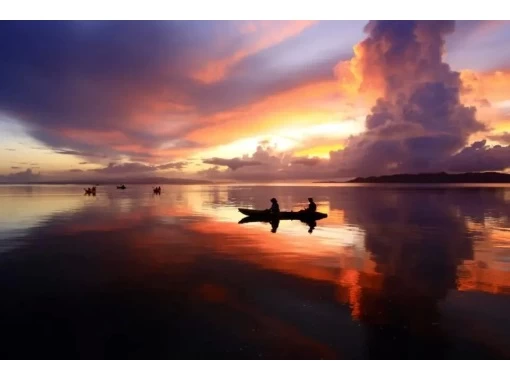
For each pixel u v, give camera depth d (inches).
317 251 557.6
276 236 699.4
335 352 255.8
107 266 470.9
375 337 274.1
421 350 256.8
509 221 894.4
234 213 1131.3
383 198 1873.8
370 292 367.6
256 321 301.3
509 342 264.5
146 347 264.1
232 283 399.9
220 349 261.1
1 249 575.5
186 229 789.2
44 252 554.3
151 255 535.2
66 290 377.7
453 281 400.5
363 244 613.0
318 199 1822.1
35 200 1706.4
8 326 295.1
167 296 360.2
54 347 264.7
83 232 743.7
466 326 288.8
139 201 1675.7
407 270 446.0
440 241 633.0
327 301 343.3
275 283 398.9
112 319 307.0
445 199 1763.0
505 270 443.2
